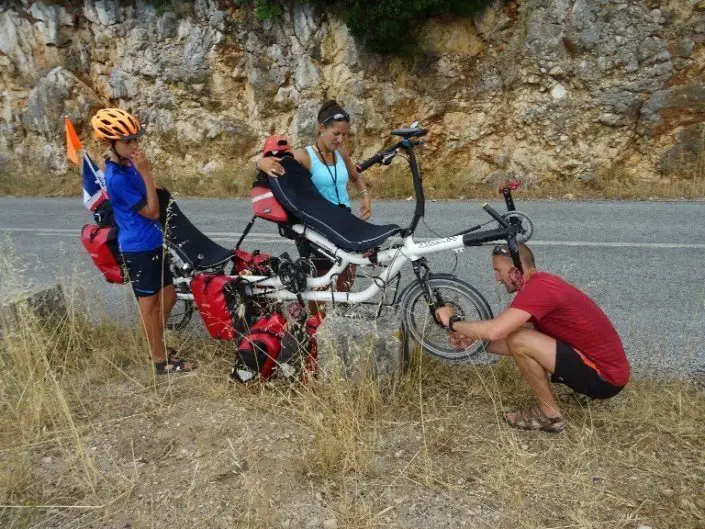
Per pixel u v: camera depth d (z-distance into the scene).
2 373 3.84
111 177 3.75
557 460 3.04
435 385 3.81
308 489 2.92
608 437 3.20
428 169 11.88
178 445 3.35
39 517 2.84
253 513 2.76
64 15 13.56
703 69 10.43
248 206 10.69
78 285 5.09
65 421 3.56
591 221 8.25
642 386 3.59
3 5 13.66
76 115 13.59
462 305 3.96
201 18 12.80
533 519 2.64
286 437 3.35
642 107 10.62
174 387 3.98
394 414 3.52
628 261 6.34
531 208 9.41
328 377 3.56
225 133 12.85
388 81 11.94
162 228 4.41
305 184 4.08
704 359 4.13
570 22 10.89
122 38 13.29
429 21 11.51
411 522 2.67
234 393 3.85
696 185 10.01
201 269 4.30
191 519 2.77
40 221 10.04
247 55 12.63
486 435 3.29
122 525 2.76
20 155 14.02
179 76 12.98
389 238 3.90
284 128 12.64
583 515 2.62
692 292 5.39
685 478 2.85
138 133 3.64
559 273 6.04
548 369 3.15
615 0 10.70
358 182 4.64
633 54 10.63
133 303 5.66
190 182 12.67
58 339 4.32
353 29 11.52
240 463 3.15
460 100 11.66
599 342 3.07
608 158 10.87
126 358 4.43
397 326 3.72
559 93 11.09
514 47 11.30
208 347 4.56
